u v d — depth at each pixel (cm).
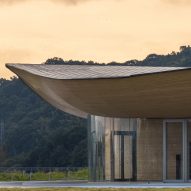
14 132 15650
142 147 5850
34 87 6153
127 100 5206
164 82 4897
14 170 8694
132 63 16625
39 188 4588
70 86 5128
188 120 5681
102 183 5500
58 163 13112
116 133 5944
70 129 13425
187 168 5662
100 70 5706
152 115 5625
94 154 6184
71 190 4400
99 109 5566
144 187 4619
